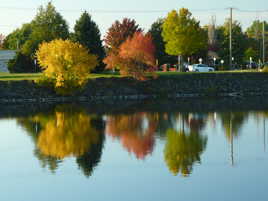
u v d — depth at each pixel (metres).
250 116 52.69
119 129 44.22
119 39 102.12
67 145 36.56
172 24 92.19
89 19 94.31
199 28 95.12
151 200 23.77
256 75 87.25
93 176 27.91
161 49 115.00
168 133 41.84
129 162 30.95
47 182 26.88
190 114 55.19
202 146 35.94
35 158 32.31
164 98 78.44
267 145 36.09
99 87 78.25
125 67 80.12
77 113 56.91
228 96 81.81
